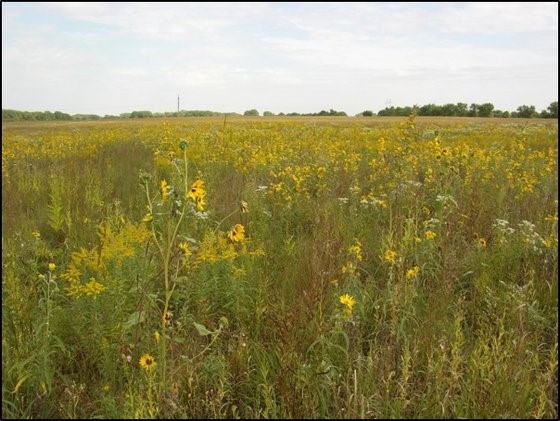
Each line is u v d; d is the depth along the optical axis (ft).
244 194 19.97
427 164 25.13
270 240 15.37
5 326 9.32
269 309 10.77
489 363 8.75
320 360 9.17
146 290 9.78
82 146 43.50
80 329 9.80
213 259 11.65
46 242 16.05
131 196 21.38
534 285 12.57
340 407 8.48
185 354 9.54
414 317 10.85
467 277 13.70
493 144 42.98
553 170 27.89
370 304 11.67
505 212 18.33
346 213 18.86
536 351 9.68
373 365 9.00
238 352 9.32
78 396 8.30
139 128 84.38
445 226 15.71
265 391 8.29
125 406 7.78
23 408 8.40
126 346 9.26
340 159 30.94
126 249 10.96
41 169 30.71
